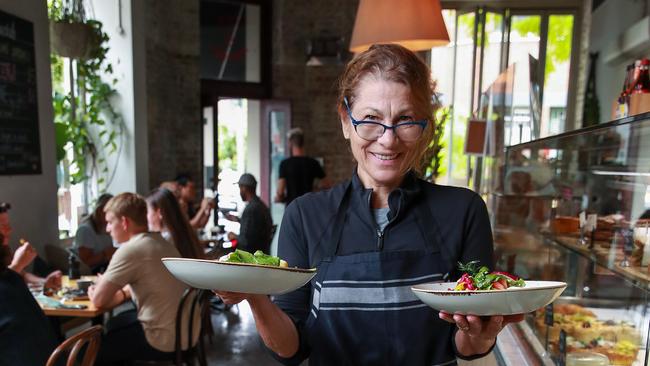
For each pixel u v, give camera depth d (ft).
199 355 8.91
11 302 5.26
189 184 15.47
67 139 12.14
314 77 20.68
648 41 10.51
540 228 7.28
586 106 14.83
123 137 14.47
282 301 3.05
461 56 18.22
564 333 5.05
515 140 10.32
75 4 11.70
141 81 14.85
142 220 8.33
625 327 4.48
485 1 17.58
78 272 9.78
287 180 16.81
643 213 4.40
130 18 14.19
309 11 20.33
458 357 2.77
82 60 12.16
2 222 7.75
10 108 9.43
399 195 2.81
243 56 20.13
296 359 2.92
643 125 4.20
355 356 2.77
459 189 2.98
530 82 10.29
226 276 2.31
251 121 23.59
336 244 2.89
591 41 14.64
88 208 14.38
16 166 9.62
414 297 2.75
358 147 2.72
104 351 8.03
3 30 9.21
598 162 5.50
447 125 18.19
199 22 18.38
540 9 17.29
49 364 5.09
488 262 2.84
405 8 7.88
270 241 13.88
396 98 2.56
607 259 5.06
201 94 18.97
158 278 7.95
